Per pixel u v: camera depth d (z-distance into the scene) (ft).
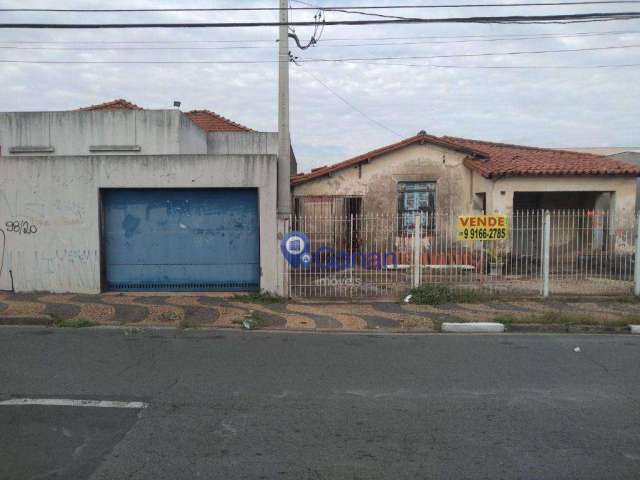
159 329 30.99
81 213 39.27
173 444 14.90
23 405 17.93
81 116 49.19
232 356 24.71
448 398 18.88
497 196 52.31
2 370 22.13
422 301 37.47
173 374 21.66
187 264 40.52
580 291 40.47
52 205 39.24
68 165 39.04
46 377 21.11
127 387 19.89
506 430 16.01
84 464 13.69
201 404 18.12
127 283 40.50
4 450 14.48
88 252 39.45
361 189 56.44
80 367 22.62
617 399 18.88
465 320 32.60
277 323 32.22
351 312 34.96
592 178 52.80
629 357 24.99
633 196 53.06
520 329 31.45
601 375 21.91
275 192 39.04
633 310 35.27
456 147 56.03
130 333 29.84
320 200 56.39
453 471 13.38
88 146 49.26
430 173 56.34
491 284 41.98
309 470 13.41
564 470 13.44
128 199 40.09
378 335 29.86
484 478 13.04
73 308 34.83
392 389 19.86
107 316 33.32
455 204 56.59
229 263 40.57
